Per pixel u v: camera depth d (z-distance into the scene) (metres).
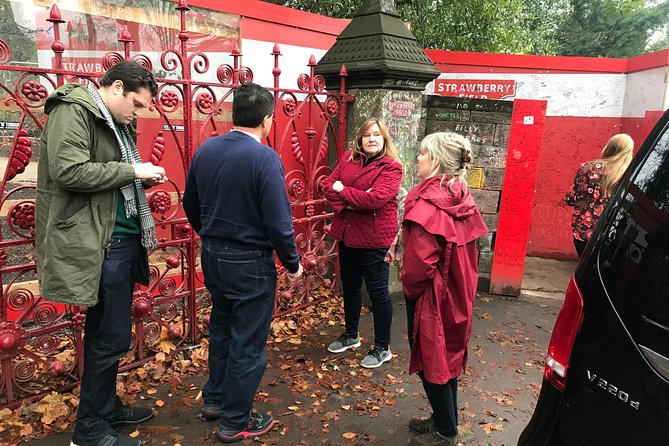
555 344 1.71
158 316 3.41
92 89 2.28
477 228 2.45
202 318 3.75
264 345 2.64
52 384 3.02
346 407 3.03
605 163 4.19
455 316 2.38
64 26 3.48
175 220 3.36
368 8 4.44
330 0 6.93
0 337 2.64
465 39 8.66
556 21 17.19
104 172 2.19
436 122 5.02
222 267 2.46
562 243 6.86
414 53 4.44
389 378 3.39
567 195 4.54
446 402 2.50
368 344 3.89
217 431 2.73
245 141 2.43
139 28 3.85
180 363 3.41
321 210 4.73
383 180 3.25
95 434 2.46
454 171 2.42
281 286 4.68
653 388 1.36
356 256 3.54
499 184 4.99
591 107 6.50
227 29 4.33
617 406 1.45
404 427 2.87
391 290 4.78
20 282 3.53
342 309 4.56
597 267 1.60
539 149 4.80
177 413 2.90
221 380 2.81
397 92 4.36
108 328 2.40
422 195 2.37
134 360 3.35
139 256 2.59
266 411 2.97
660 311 1.38
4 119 3.30
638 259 1.47
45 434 2.63
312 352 3.74
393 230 3.37
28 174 3.49
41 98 2.62
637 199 1.54
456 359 2.44
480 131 4.91
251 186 2.37
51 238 2.17
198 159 2.51
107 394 2.48
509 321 4.52
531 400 3.20
